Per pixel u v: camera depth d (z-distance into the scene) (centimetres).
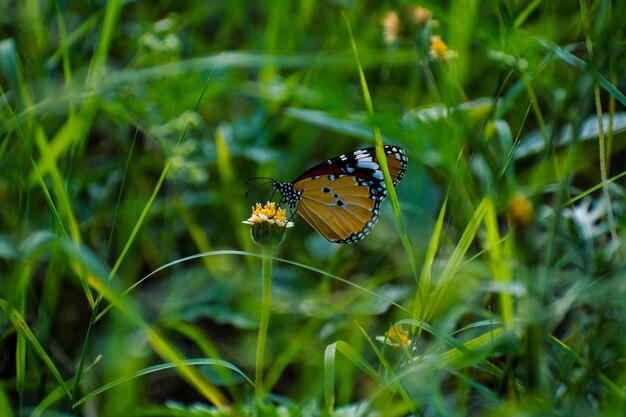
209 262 69
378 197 64
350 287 67
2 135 65
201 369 64
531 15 69
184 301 67
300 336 64
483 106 63
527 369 52
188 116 65
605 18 55
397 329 57
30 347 61
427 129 62
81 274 56
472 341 55
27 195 61
